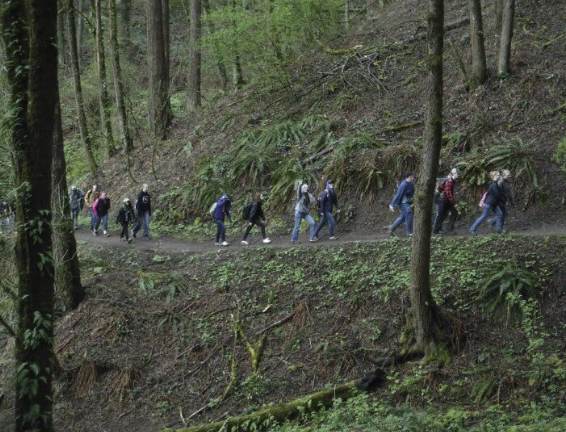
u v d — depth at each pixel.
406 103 21.23
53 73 6.80
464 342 11.27
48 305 6.81
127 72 34.59
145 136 29.66
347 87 23.45
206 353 13.11
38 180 6.73
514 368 10.20
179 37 41.81
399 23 27.09
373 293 12.90
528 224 15.34
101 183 26.00
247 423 10.61
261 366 12.40
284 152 21.22
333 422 9.48
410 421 8.56
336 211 17.73
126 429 11.79
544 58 20.08
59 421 12.29
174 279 15.51
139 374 12.95
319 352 12.16
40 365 6.66
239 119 24.44
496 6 22.39
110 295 15.13
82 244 19.44
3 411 12.30
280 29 24.89
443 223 16.31
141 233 20.59
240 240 18.14
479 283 12.13
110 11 25.36
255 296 14.20
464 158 17.56
